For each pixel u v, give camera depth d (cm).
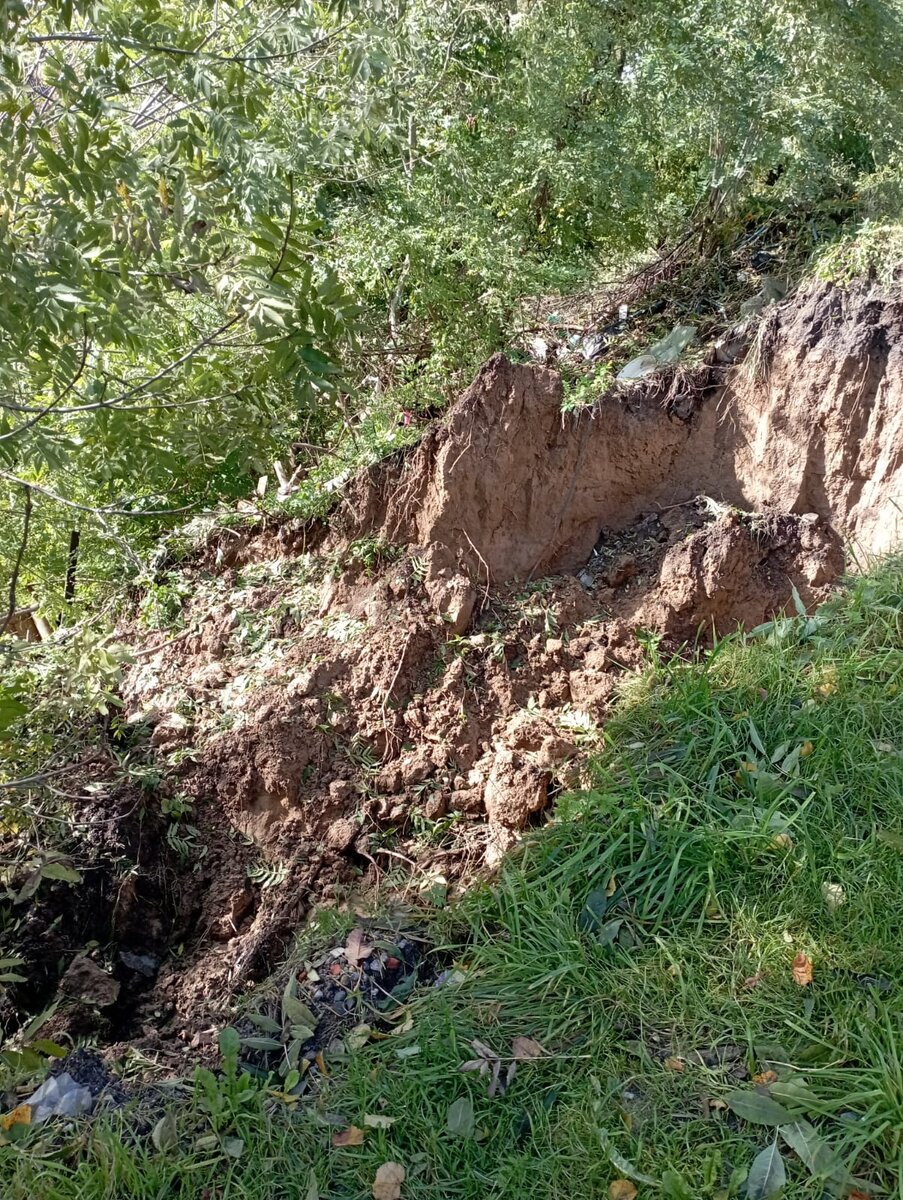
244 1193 238
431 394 502
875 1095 228
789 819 291
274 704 383
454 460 409
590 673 380
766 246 483
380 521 433
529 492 418
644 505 427
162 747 386
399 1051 269
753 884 288
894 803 298
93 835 356
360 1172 241
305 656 405
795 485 403
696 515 411
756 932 274
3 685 374
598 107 496
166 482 462
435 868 342
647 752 338
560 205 510
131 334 260
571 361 471
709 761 322
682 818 310
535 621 399
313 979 305
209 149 252
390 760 375
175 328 372
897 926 268
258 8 284
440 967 303
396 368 547
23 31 250
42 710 375
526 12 504
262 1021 292
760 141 436
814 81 441
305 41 265
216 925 349
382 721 379
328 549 446
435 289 490
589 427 414
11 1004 322
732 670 357
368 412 526
